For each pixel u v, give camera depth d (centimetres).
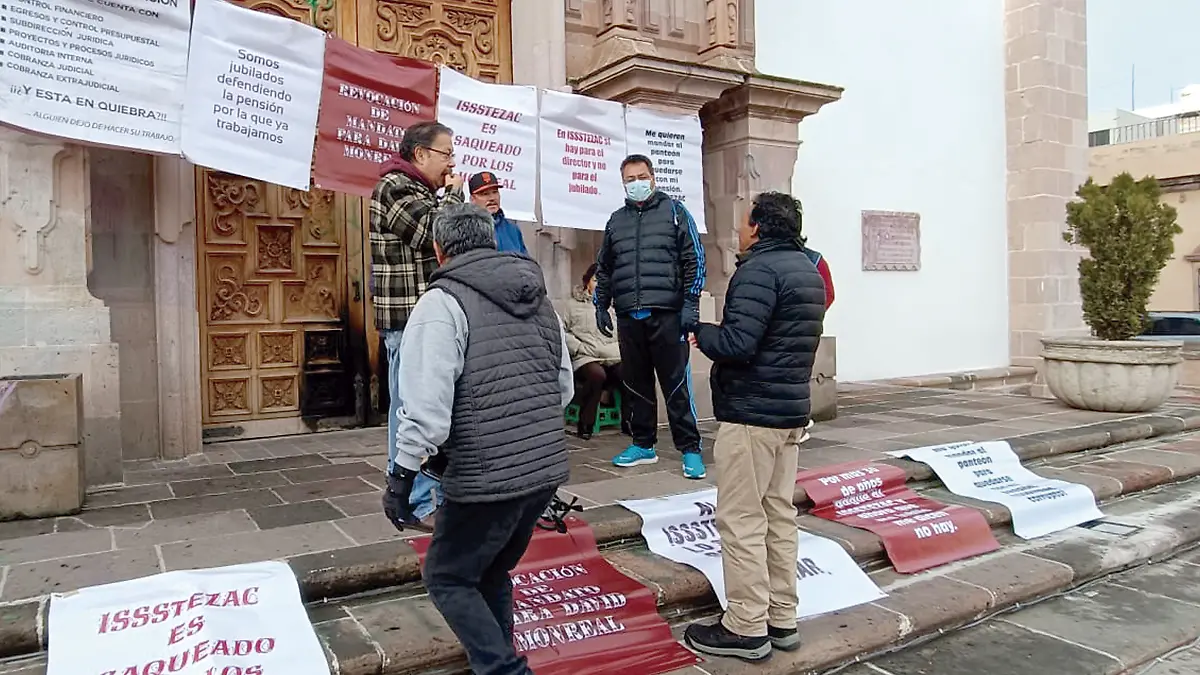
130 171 523
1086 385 716
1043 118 989
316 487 452
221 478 474
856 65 901
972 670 325
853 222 902
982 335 1005
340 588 320
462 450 241
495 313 249
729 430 310
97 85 419
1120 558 438
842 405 771
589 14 671
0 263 426
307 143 494
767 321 299
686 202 643
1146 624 370
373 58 519
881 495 476
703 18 698
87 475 443
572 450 558
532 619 315
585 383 600
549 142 589
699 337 309
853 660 331
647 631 322
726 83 642
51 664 259
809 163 869
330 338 628
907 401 796
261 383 603
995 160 1016
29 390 386
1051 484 515
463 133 555
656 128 630
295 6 599
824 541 401
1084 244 745
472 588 252
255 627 284
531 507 251
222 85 460
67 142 437
